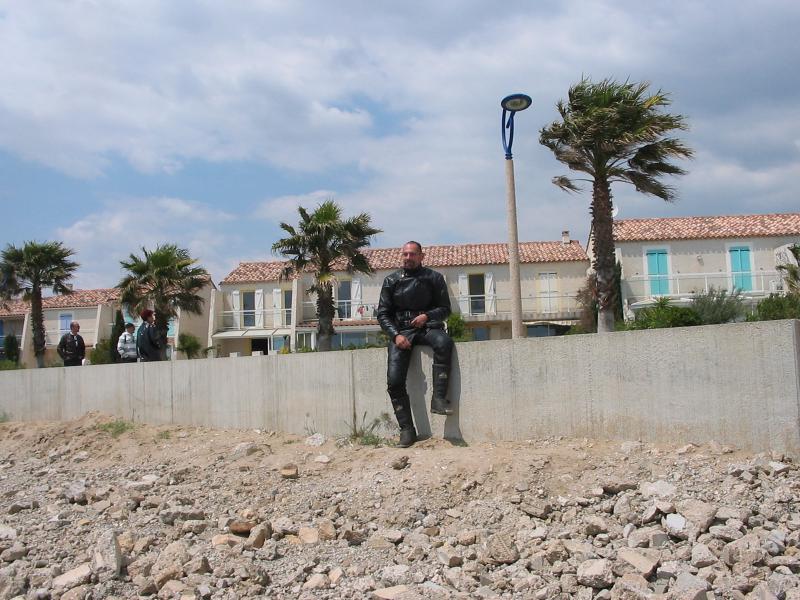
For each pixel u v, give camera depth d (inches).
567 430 301.1
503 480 267.7
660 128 797.9
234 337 1545.3
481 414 319.6
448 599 191.8
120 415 498.3
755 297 1237.7
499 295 1450.5
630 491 247.1
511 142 577.6
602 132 797.9
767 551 198.1
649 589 187.5
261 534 240.4
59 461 425.4
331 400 372.5
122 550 233.1
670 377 280.4
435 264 1485.0
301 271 1169.4
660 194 847.7
